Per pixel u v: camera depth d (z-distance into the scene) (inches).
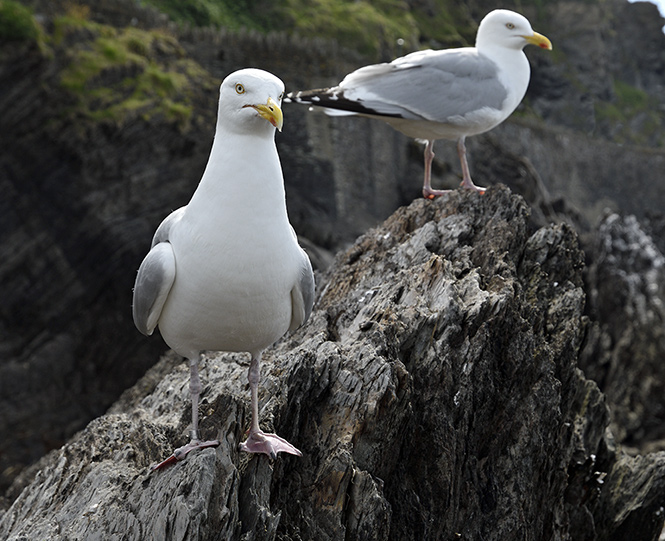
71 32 954.1
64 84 908.0
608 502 370.9
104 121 914.1
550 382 291.4
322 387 241.3
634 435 926.4
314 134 1196.5
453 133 358.9
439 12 2277.3
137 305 191.2
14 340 899.4
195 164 1011.9
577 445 336.2
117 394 954.1
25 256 898.7
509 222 339.3
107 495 205.3
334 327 300.7
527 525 282.4
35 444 866.8
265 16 1692.9
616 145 2237.9
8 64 865.5
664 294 1087.6
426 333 268.8
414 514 249.6
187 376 311.9
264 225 177.5
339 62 1274.6
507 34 356.8
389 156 1307.8
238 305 180.4
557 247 346.9
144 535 181.0
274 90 175.3
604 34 3120.1
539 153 2023.9
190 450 192.5
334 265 382.6
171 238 185.5
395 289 297.1
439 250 328.2
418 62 354.6
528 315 303.0
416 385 259.6
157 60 1053.2
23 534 216.5
